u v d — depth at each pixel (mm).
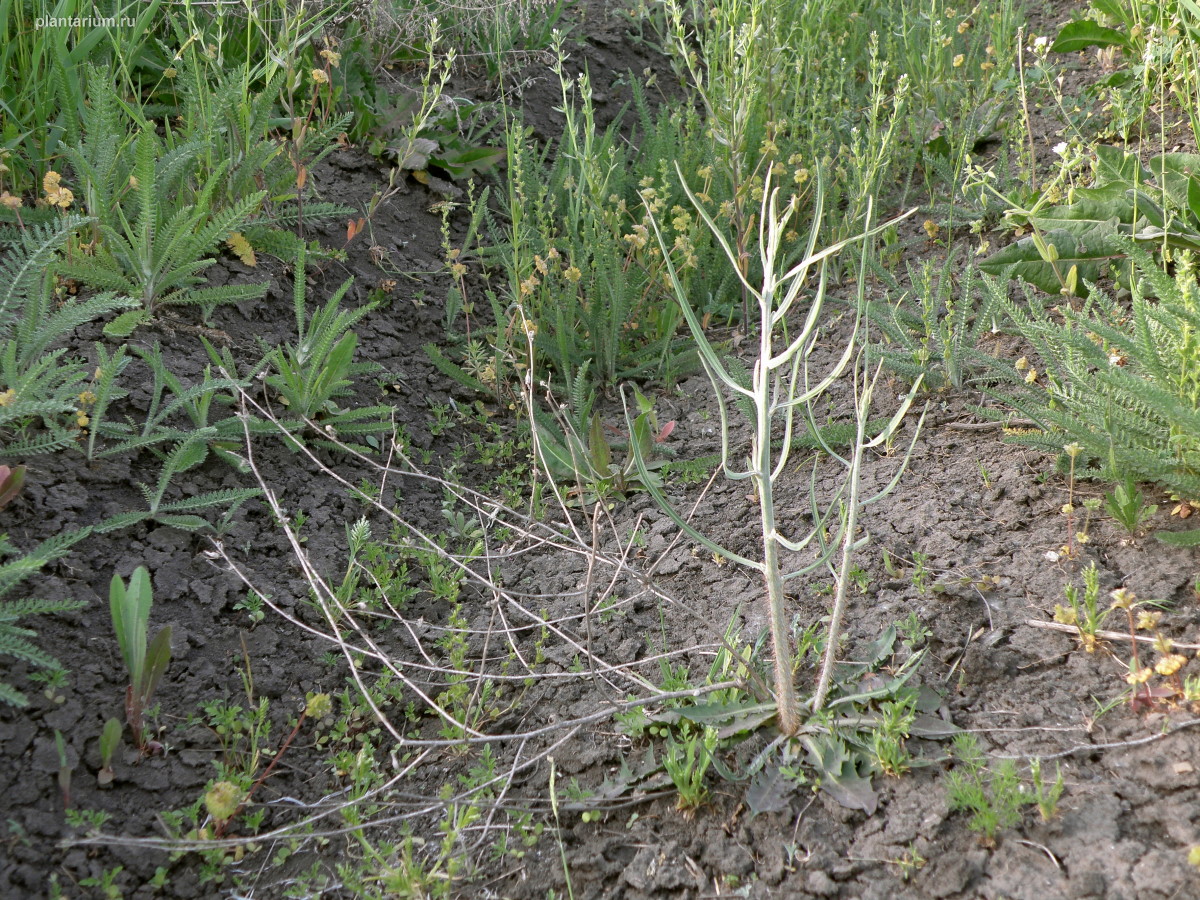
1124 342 2307
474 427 3213
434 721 2193
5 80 3258
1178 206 2938
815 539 2518
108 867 1810
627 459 3006
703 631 2324
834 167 3838
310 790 2035
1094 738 1862
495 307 3170
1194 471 2264
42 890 1745
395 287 3543
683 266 3352
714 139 3621
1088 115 3805
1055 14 4906
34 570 2100
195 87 3271
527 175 3859
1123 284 2953
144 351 2660
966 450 2709
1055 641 2086
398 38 4312
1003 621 2160
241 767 2035
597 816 1905
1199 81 3119
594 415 2818
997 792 1738
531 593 2545
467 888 1829
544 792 1993
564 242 3516
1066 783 1782
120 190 2865
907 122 4105
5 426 2379
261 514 2592
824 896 1699
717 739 1918
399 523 2740
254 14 3232
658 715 2029
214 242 3037
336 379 2832
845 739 1921
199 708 2111
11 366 2283
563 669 2283
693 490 2855
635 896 1771
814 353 3330
